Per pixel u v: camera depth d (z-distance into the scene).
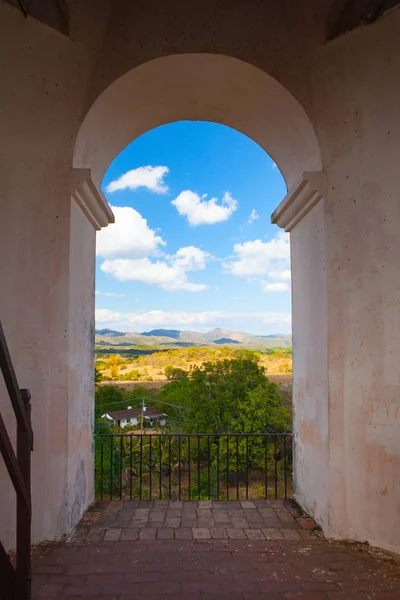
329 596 2.81
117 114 4.36
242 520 4.07
